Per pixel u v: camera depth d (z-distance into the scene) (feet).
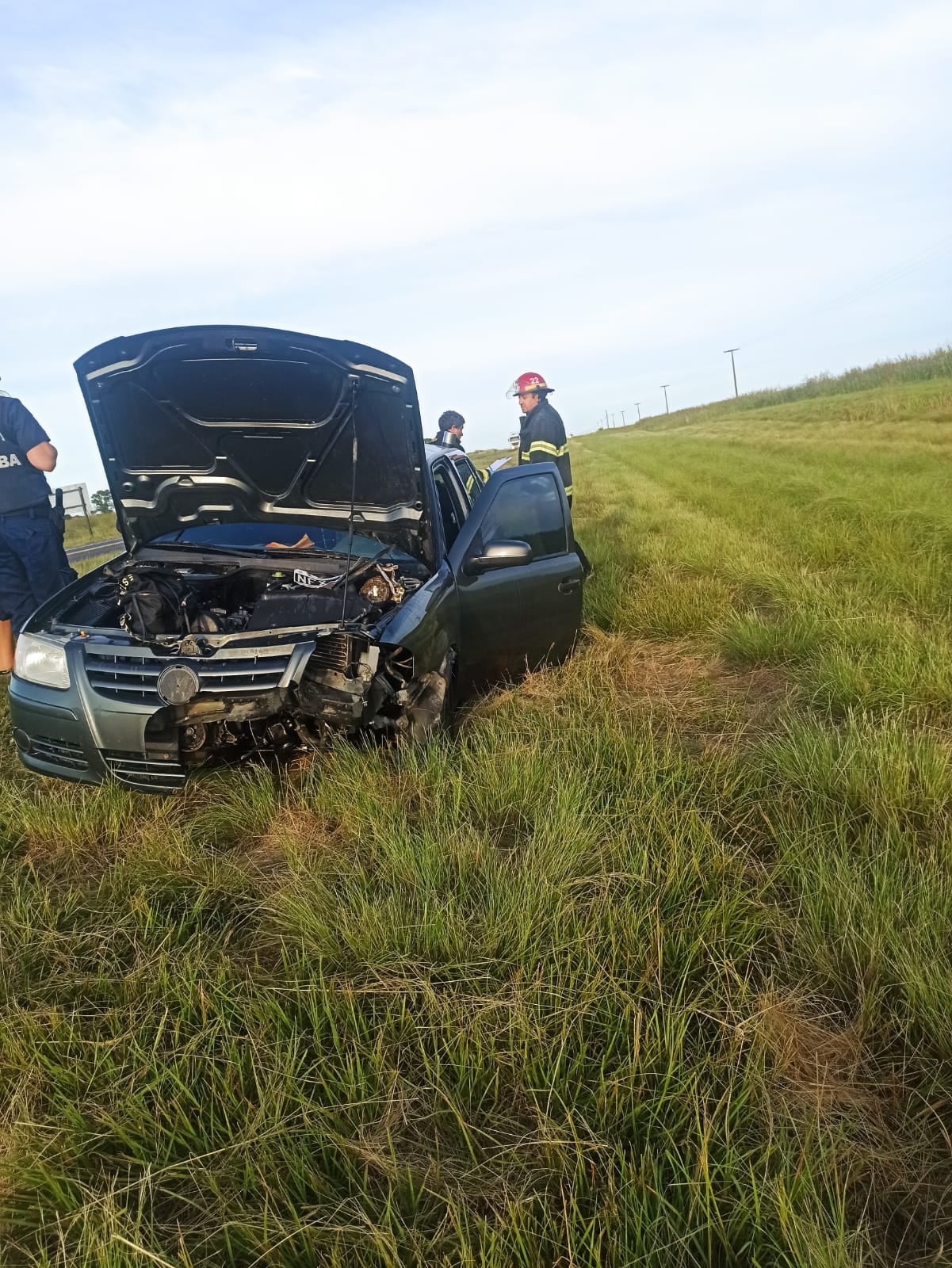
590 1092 6.05
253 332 10.98
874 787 9.86
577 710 13.42
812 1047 6.57
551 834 9.24
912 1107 6.10
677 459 76.59
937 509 26.86
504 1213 5.30
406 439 12.21
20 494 17.20
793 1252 4.78
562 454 22.39
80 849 10.41
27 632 11.43
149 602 11.25
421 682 11.84
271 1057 6.56
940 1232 5.22
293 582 12.83
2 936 8.53
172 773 10.61
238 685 10.23
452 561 13.85
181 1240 5.02
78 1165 5.85
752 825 9.80
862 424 79.71
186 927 8.54
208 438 12.59
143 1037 6.94
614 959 7.26
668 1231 5.05
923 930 7.36
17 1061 6.70
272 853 10.18
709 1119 5.52
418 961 7.55
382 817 10.02
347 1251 5.10
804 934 7.64
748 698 14.70
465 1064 6.32
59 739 10.68
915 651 14.20
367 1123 6.03
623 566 26.16
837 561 23.70
